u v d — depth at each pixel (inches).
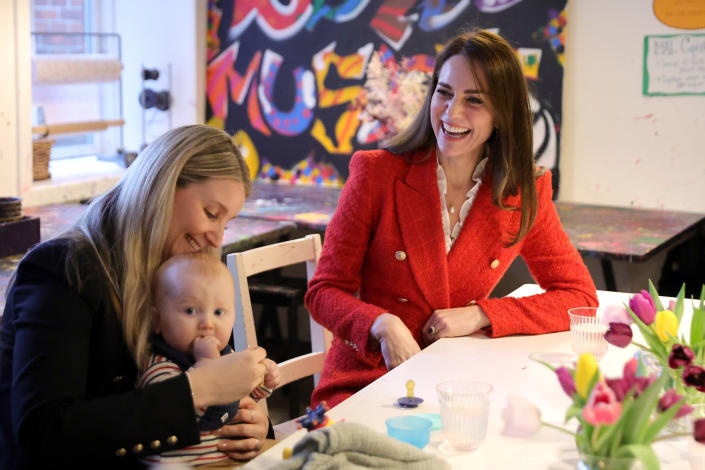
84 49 173.8
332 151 171.9
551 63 151.3
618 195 152.0
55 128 154.8
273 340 158.6
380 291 84.9
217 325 59.7
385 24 162.7
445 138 79.5
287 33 172.1
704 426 47.5
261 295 132.8
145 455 54.9
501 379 67.8
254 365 57.0
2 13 137.8
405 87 162.7
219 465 59.1
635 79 147.4
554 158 154.0
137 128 184.2
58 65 154.8
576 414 47.2
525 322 80.4
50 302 54.6
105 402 53.2
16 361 53.5
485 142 83.4
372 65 165.0
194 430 54.8
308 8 169.3
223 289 59.7
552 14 150.0
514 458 53.4
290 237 150.0
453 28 157.4
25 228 114.0
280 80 174.6
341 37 167.2
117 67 168.4
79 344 54.7
